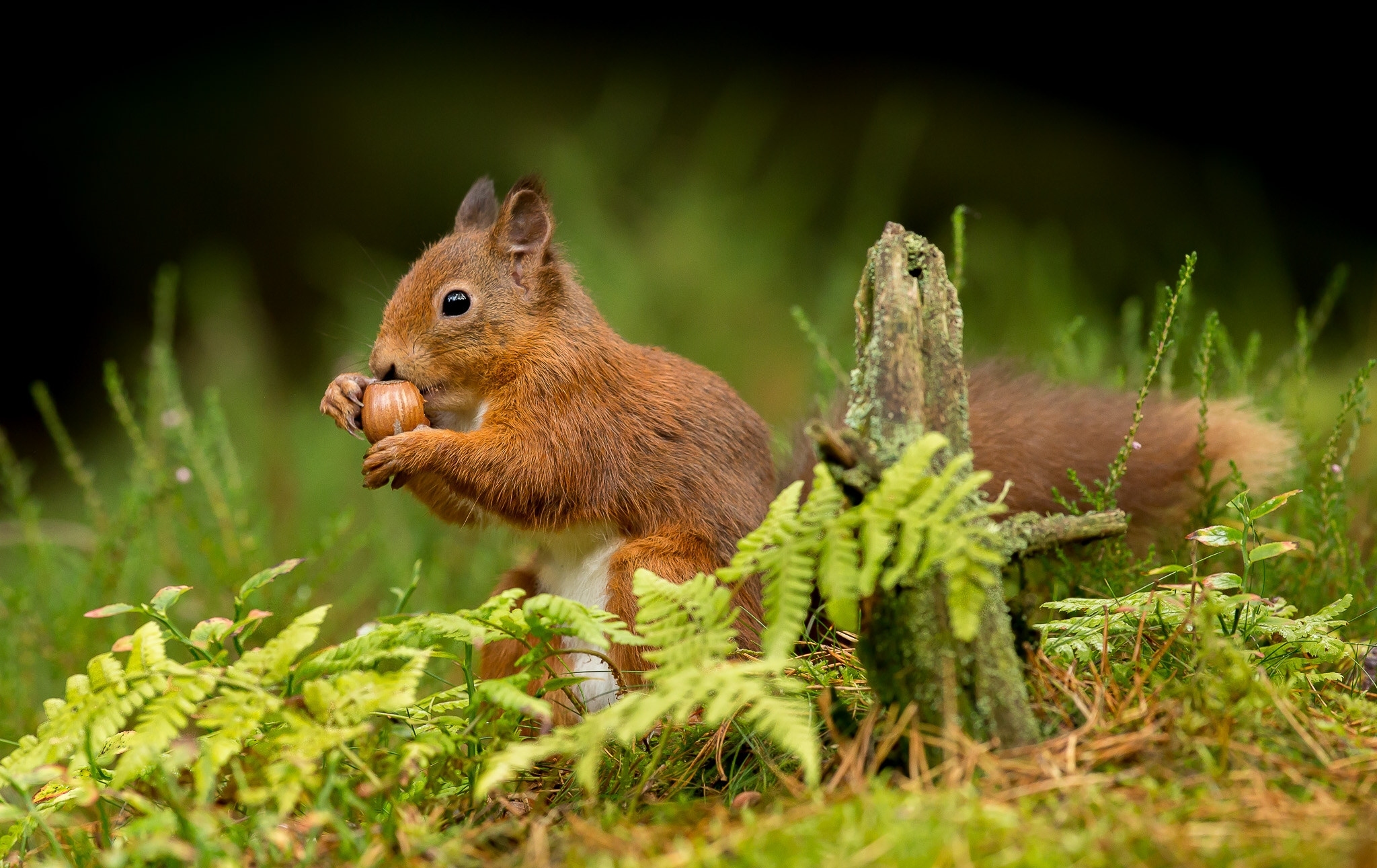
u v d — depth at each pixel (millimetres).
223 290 18656
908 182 22781
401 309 8039
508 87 25312
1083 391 8070
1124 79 24469
